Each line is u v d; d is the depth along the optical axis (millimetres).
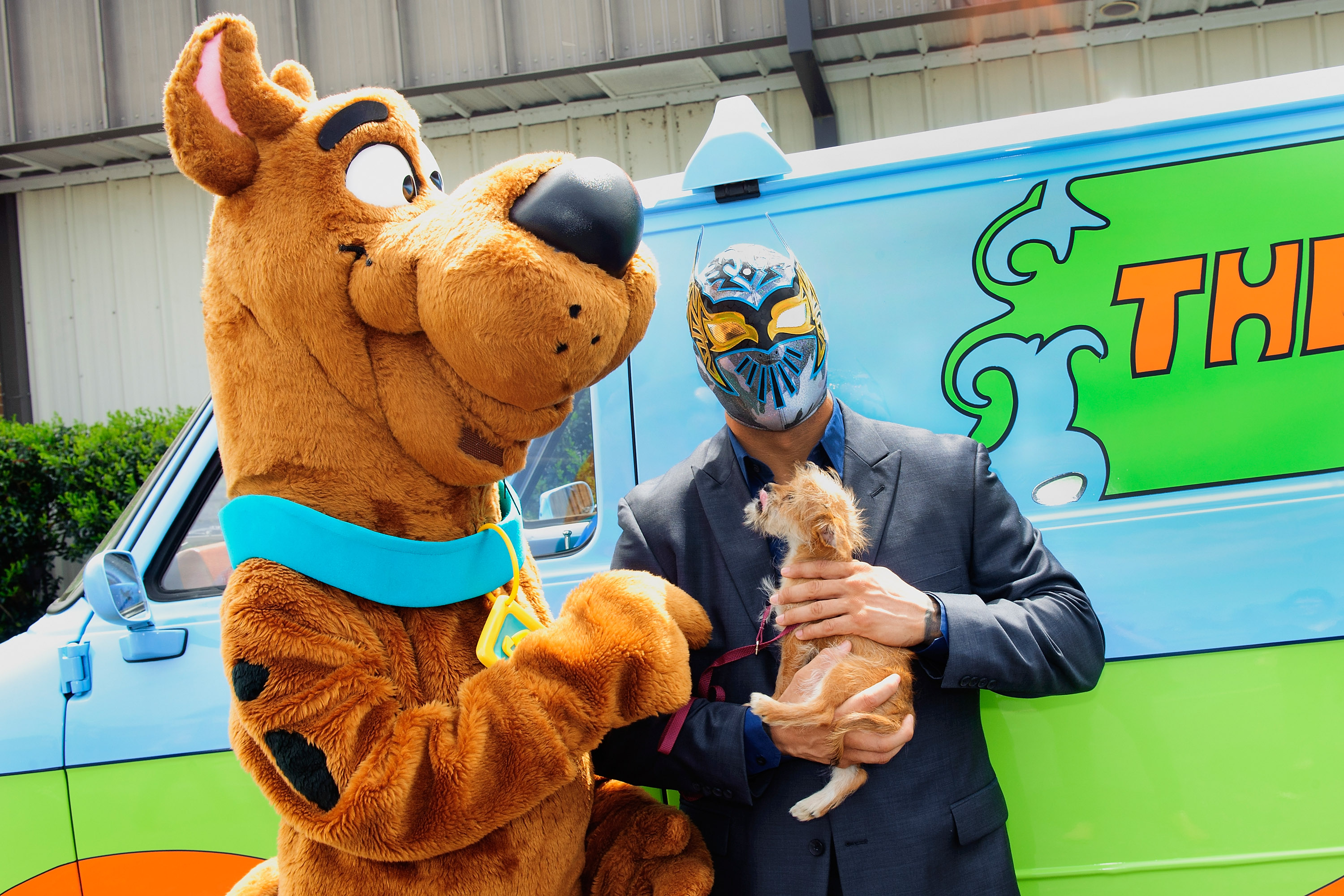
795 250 2078
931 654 1563
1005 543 1737
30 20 7656
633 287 1344
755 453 1846
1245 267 1920
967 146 2023
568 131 7441
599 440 2174
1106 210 1966
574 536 2199
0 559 6414
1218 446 1911
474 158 7570
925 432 1828
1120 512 1919
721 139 2088
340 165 1293
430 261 1209
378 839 1151
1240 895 1814
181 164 1277
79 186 8258
